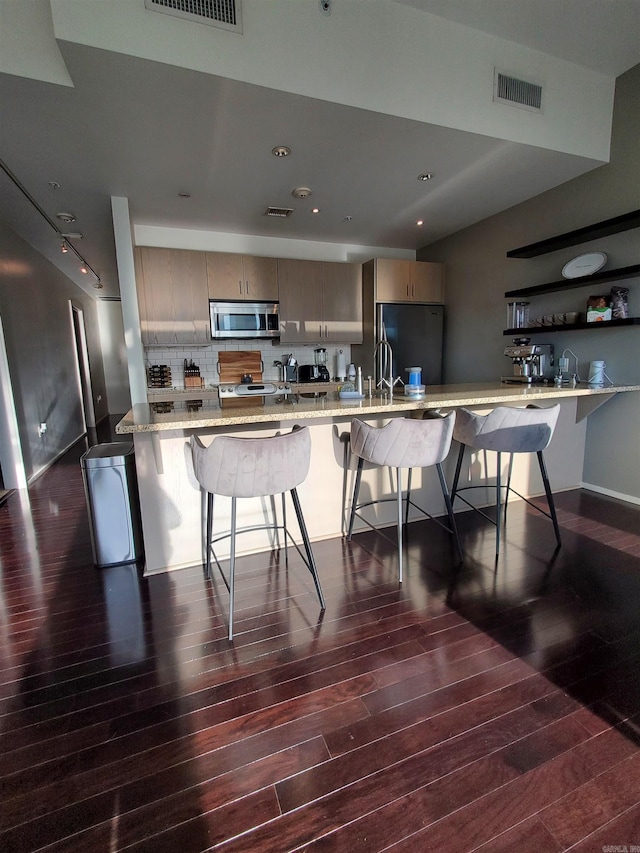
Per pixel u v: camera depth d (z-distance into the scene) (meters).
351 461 2.65
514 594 2.01
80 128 2.25
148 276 3.95
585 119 2.79
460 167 2.89
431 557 2.39
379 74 2.16
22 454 3.97
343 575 2.21
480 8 2.21
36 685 1.51
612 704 1.38
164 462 2.24
